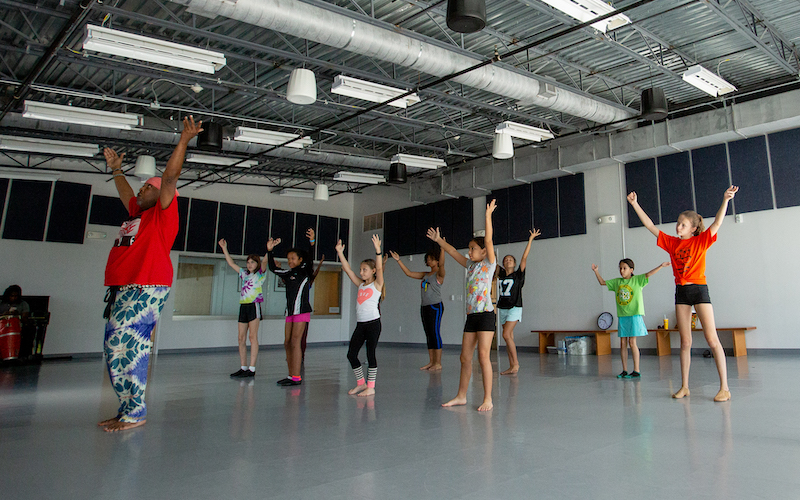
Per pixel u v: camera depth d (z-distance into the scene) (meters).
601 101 8.54
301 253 5.55
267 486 2.05
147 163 9.19
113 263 3.16
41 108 6.90
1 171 10.12
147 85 8.30
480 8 4.58
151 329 3.29
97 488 2.03
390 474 2.21
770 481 2.08
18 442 2.82
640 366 7.25
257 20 5.25
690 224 4.21
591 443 2.74
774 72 8.57
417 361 8.70
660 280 9.79
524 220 11.93
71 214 11.34
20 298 9.70
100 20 6.35
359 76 7.96
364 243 15.76
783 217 8.62
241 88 7.70
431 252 7.02
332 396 4.56
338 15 5.73
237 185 13.74
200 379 6.08
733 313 9.01
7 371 7.52
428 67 6.50
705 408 3.74
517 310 6.44
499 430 3.08
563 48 7.51
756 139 8.98
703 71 6.79
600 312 10.53
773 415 3.45
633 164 10.38
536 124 10.74
